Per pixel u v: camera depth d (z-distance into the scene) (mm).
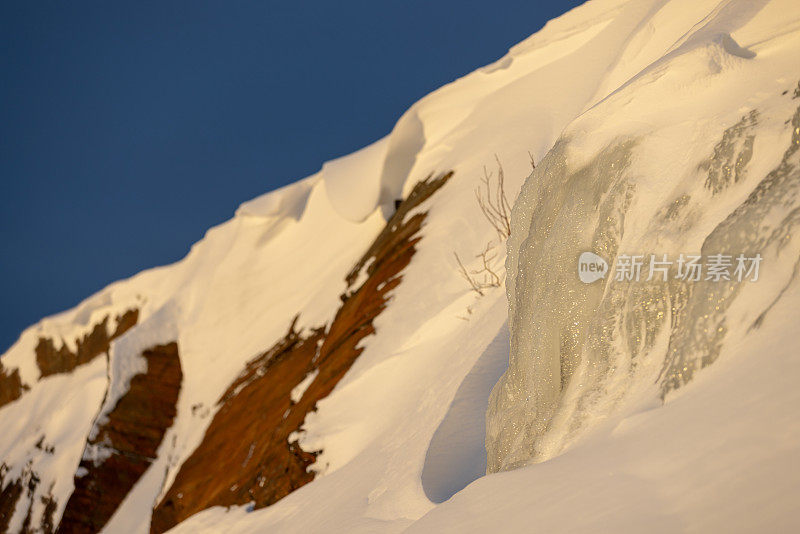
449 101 17859
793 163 3303
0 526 27000
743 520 2109
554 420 3875
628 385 3512
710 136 3926
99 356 33031
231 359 21000
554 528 2664
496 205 12617
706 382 2883
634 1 14742
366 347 11992
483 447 7109
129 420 21969
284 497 10609
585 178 4645
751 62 4172
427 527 3438
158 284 31312
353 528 6902
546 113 14109
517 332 5090
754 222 3164
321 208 22203
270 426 13633
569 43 15688
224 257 24641
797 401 2359
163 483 18953
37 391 35375
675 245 3637
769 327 2775
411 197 16812
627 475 2689
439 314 10859
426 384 9562
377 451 8852
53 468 26719
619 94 4730
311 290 19688
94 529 20562
